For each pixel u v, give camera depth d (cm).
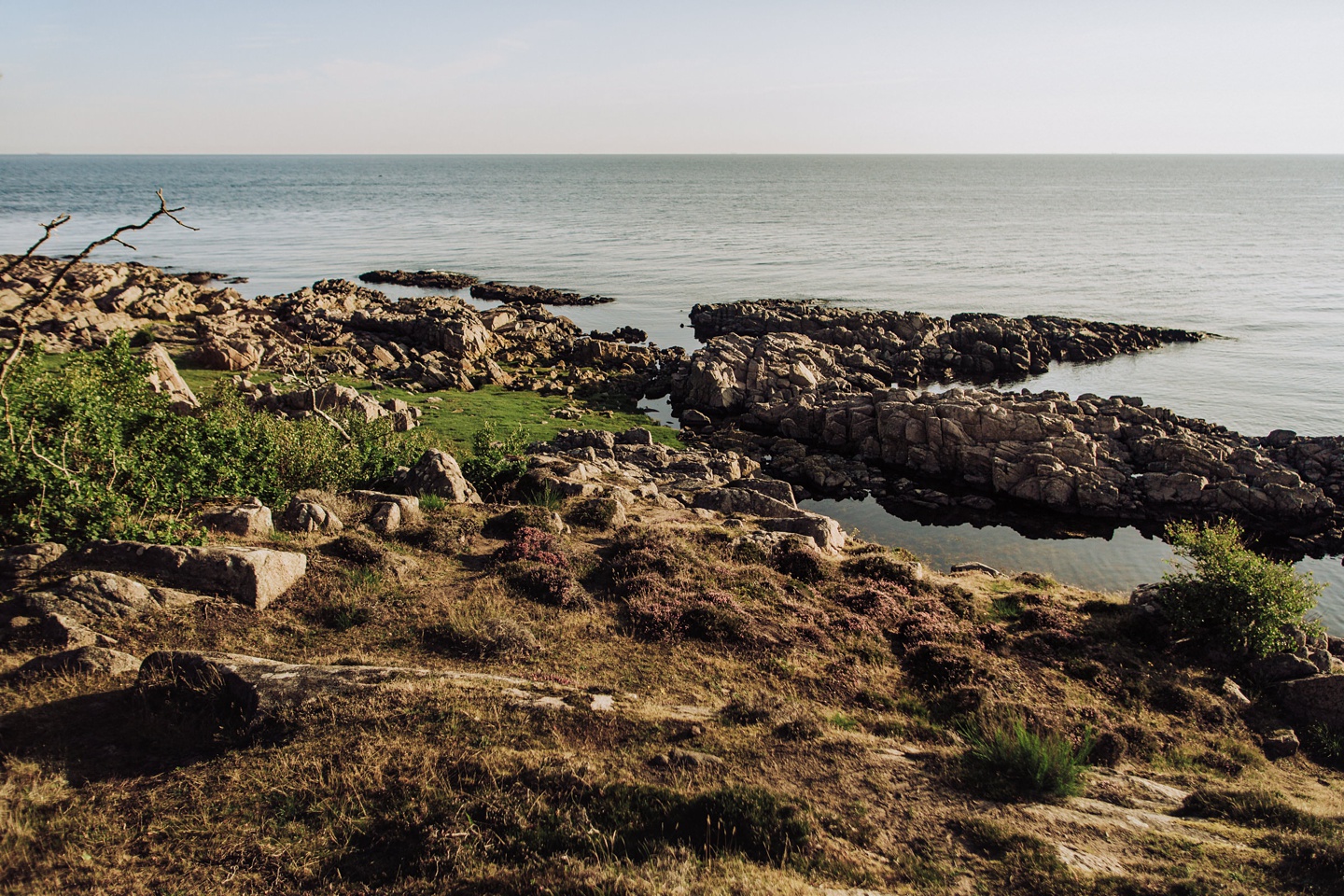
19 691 1412
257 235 18062
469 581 2231
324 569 2125
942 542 4250
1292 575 2370
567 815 1146
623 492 3450
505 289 11581
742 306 9775
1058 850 1195
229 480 2575
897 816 1256
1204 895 1070
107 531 2088
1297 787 1755
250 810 1157
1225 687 2156
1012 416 5038
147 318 7975
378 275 12744
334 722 1344
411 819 1139
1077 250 15350
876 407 5506
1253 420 6162
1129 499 4584
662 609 2183
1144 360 8131
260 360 6512
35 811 1121
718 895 986
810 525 3077
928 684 2020
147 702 1401
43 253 14112
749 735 1474
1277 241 16400
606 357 7619
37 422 2209
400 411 5134
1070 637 2353
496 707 1431
